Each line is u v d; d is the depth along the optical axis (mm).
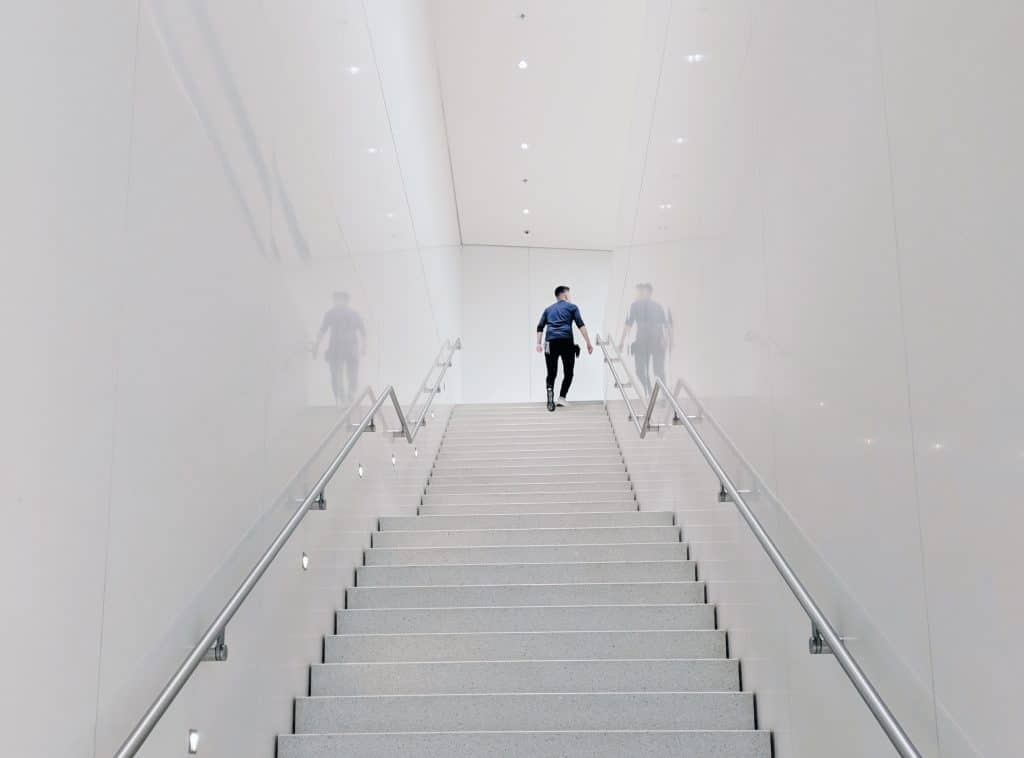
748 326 4105
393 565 5723
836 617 2914
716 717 4074
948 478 2107
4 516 1803
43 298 1975
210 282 3016
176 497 2672
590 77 10633
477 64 10414
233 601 2910
